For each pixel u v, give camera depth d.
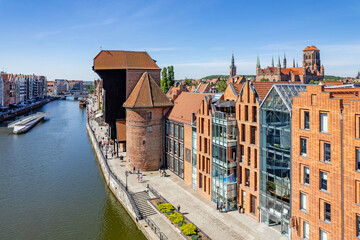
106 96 58.53
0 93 162.88
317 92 24.86
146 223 34.88
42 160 65.44
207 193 40.28
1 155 69.31
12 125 104.44
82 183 51.81
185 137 46.00
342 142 23.06
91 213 40.38
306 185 26.39
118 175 49.19
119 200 43.94
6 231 35.31
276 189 29.97
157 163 52.78
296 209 27.50
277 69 188.75
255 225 32.12
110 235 34.78
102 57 58.47
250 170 33.41
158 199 39.72
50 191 47.88
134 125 50.66
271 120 29.98
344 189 23.14
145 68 57.66
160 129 52.78
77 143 83.00
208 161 39.88
